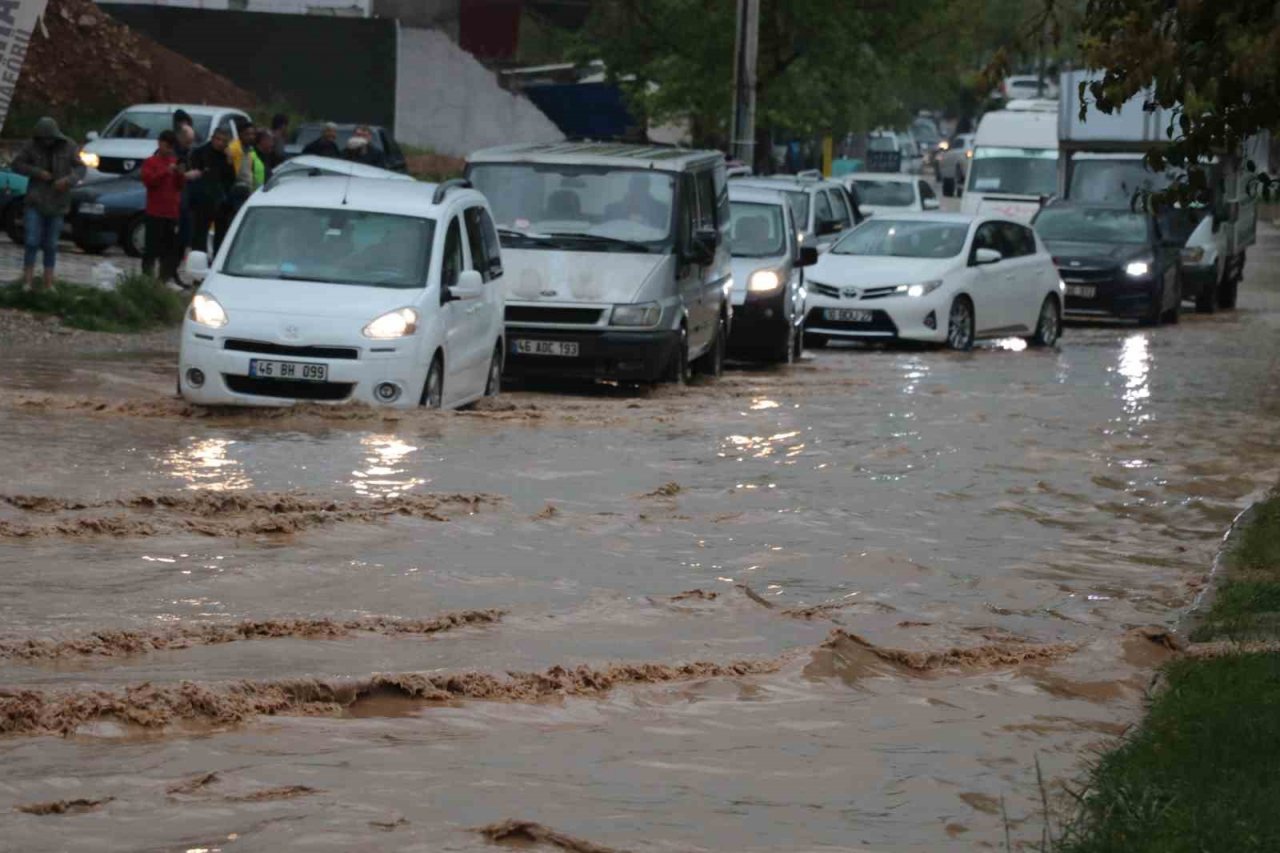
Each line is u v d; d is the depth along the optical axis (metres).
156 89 123.19
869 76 116.88
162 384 47.06
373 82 138.00
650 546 29.30
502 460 36.62
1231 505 35.28
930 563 29.09
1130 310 89.44
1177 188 35.00
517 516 31.08
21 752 17.38
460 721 19.34
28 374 47.44
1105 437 44.12
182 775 16.81
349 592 25.06
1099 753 18.95
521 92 147.50
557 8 160.12
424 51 141.38
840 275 71.19
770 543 29.95
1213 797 16.20
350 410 40.38
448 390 43.47
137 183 79.94
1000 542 31.08
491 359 47.12
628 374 51.28
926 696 21.47
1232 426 46.94
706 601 25.66
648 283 51.59
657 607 25.16
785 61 116.00
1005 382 58.12
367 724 19.03
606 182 53.47
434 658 21.73
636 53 120.50
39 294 58.44
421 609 24.28
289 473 33.69
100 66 120.81
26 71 116.88
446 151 142.12
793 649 23.14
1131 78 29.84
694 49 117.62
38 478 31.91
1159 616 26.14
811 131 116.62
